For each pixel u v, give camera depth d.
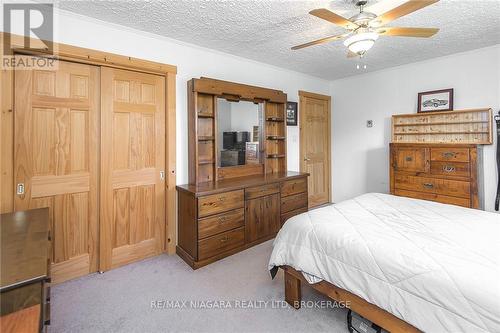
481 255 1.27
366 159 4.36
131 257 2.62
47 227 1.46
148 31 2.58
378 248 1.40
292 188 3.41
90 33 2.29
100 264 2.42
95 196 2.41
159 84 2.75
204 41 2.87
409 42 2.94
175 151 2.85
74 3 2.04
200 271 2.43
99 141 2.41
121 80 2.51
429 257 1.27
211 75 3.13
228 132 3.25
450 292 1.10
